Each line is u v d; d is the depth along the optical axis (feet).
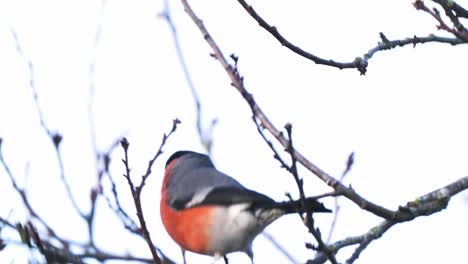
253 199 29.37
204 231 30.94
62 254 27.32
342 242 27.20
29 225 24.94
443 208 26.07
